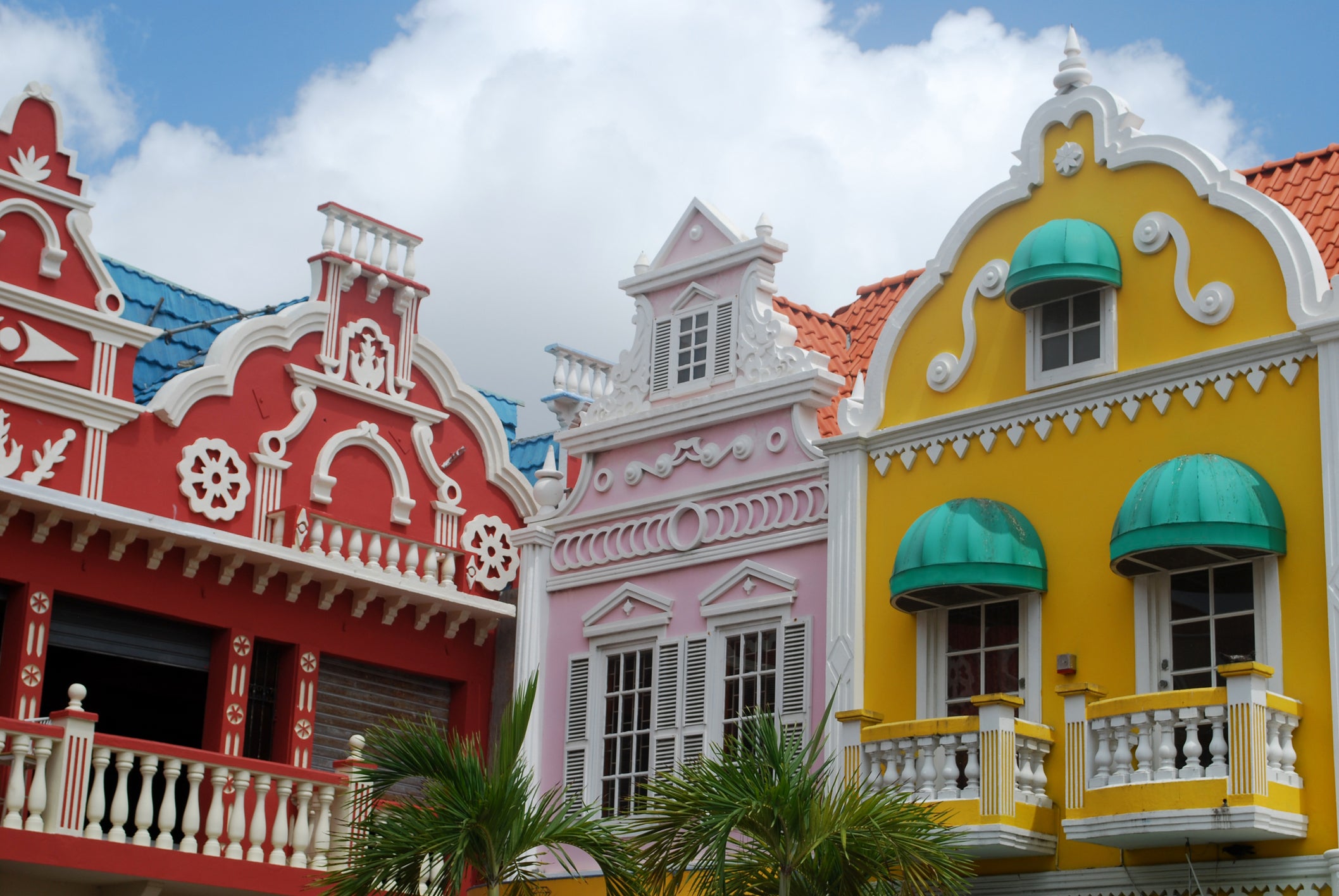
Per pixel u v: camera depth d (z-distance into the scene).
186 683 23.06
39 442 21.31
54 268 21.91
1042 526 18.86
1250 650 17.06
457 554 25.05
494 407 29.59
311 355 24.50
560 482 24.36
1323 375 16.98
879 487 20.36
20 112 21.98
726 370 22.48
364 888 16.73
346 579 23.64
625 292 24.00
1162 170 18.88
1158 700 16.34
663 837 16.56
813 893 16.11
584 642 23.06
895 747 18.22
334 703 23.89
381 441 24.97
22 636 20.75
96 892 19.59
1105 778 16.69
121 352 22.41
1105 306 18.89
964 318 20.16
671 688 21.88
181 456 22.69
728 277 22.89
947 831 16.50
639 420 23.09
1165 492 17.00
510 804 16.55
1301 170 19.30
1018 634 18.81
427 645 24.94
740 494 21.83
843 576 20.20
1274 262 17.80
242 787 20.20
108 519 21.23
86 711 19.02
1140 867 17.14
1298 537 16.92
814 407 21.55
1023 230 19.95
